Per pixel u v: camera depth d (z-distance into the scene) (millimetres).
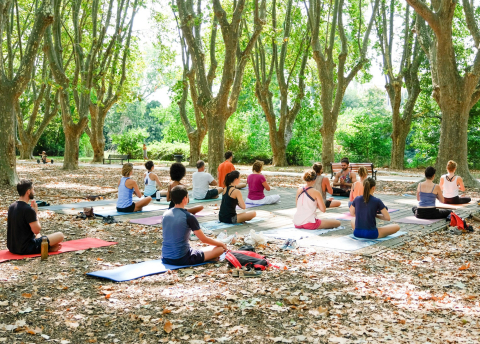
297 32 28484
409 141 48281
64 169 25781
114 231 8594
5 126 15648
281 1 29875
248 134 40125
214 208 11398
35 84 37625
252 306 4738
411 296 5121
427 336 4066
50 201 12859
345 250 7129
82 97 25219
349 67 31531
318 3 23156
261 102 30734
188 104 45531
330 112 24625
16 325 4203
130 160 40906
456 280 5758
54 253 6777
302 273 5945
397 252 7145
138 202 10828
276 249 7238
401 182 19906
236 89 18203
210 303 4832
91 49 25547
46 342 3902
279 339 3988
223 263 6387
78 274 5812
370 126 37281
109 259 6582
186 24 18422
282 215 10469
